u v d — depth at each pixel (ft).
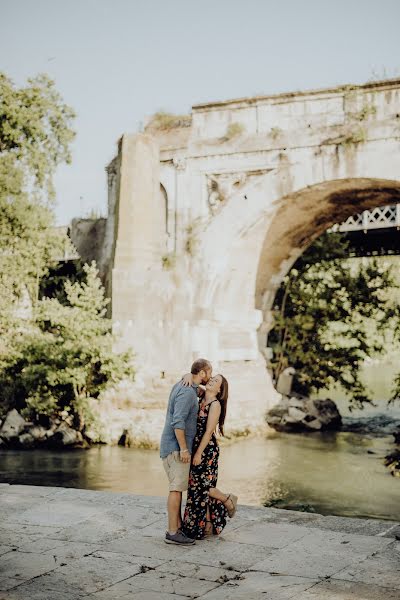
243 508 23.38
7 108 72.28
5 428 66.64
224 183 73.56
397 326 89.56
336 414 81.05
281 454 63.57
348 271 89.71
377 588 16.42
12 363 72.08
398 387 88.79
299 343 88.33
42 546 19.75
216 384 20.85
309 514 22.57
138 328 72.95
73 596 16.35
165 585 16.93
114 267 73.72
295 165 70.54
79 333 68.49
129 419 69.41
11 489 25.96
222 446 67.36
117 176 76.69
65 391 69.26
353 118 68.13
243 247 75.51
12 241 76.95
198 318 73.77
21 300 80.59
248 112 73.15
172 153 75.66
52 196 77.82
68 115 77.10
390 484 52.21
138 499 24.48
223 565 18.15
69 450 64.08
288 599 15.89
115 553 19.16
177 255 74.74
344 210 77.41
